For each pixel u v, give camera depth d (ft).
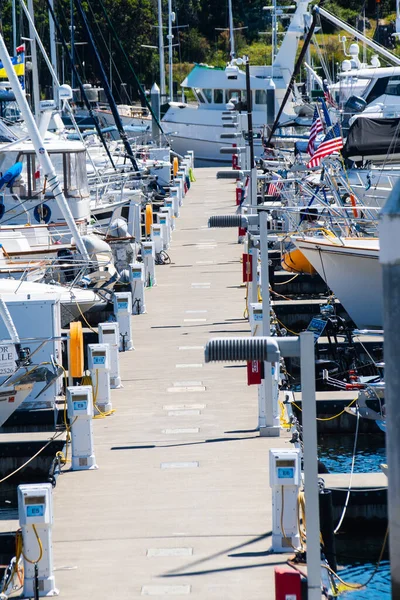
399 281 26.58
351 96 314.76
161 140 465.06
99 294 196.13
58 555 94.07
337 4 649.20
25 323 146.00
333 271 208.54
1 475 136.05
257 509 104.78
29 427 146.82
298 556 90.53
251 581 86.33
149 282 256.93
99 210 288.51
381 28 469.98
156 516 103.86
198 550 94.12
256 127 477.36
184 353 185.06
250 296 209.56
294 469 92.12
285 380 166.81
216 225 130.62
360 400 146.72
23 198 234.58
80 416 121.19
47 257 207.10
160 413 146.10
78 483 116.16
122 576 88.48
